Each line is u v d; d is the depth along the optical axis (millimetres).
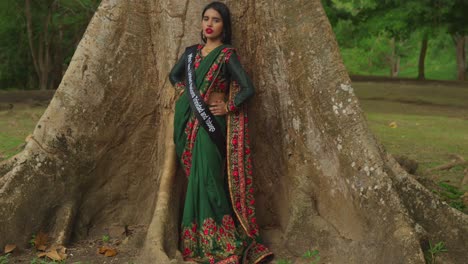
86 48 5004
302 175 4789
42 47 27984
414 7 22844
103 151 5062
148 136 5156
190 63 4520
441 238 4461
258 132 5020
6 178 4836
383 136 11227
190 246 4410
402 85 25562
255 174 5055
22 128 11539
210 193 4387
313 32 4688
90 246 4801
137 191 5172
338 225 4531
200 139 4402
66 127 4938
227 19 4531
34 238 4727
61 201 4887
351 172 4402
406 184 4582
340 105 4527
